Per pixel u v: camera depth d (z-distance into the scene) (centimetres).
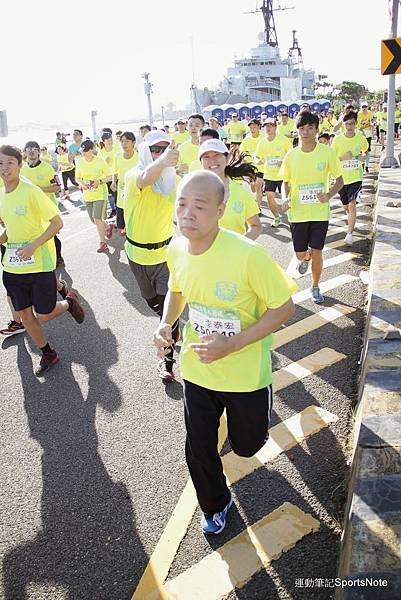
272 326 218
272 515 275
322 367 427
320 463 313
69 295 484
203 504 263
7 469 331
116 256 846
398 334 356
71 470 327
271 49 5122
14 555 264
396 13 1110
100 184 852
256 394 237
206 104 4469
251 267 213
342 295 585
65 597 238
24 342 533
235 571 244
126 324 562
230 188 381
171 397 407
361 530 201
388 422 267
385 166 1241
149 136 403
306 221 541
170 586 239
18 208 421
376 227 642
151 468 324
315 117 518
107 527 278
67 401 410
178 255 233
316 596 227
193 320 238
